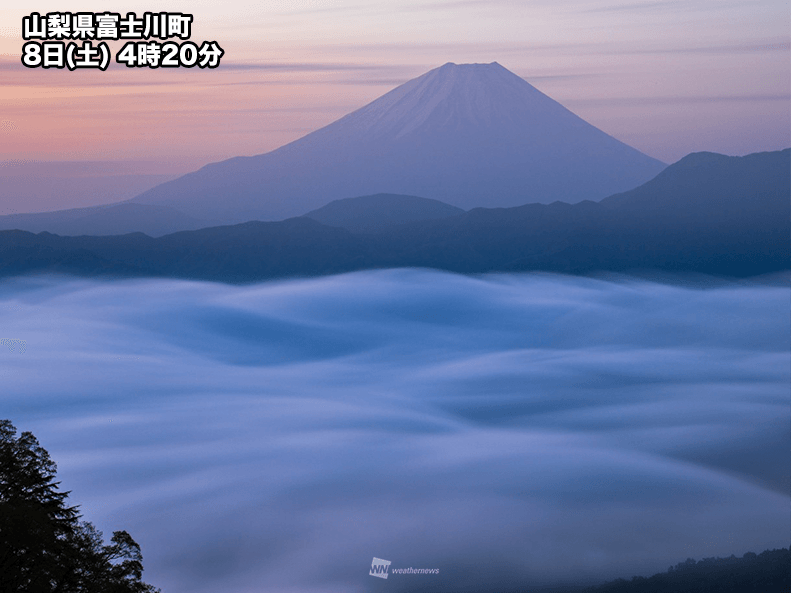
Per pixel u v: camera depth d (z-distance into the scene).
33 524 26.64
